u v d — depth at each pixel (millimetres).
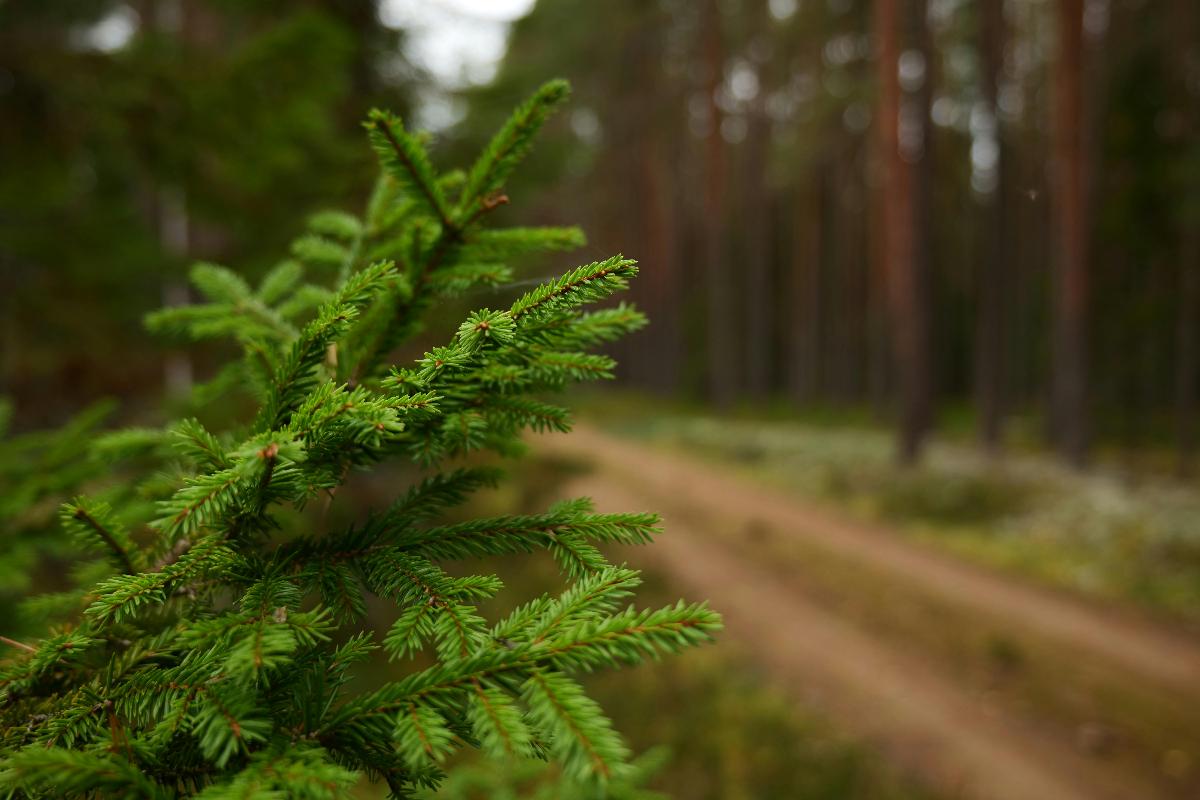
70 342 4426
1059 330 14484
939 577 8992
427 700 549
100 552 792
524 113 878
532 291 610
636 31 25312
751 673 6352
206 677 608
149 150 3887
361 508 2984
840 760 5000
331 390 644
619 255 604
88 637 716
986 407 16016
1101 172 15711
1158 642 6992
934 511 11781
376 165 3332
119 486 1275
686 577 8984
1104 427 17672
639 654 536
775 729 5352
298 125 3809
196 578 704
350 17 5461
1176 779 4895
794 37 21578
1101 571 8789
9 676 708
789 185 28047
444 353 623
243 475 589
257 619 612
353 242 1166
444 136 5574
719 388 26500
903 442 14664
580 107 27438
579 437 22516
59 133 3873
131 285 4695
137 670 686
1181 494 11602
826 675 6430
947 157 21609
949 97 20828
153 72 3590
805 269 27906
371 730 552
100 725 629
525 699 518
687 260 35719
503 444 1018
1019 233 22953
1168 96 15023
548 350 813
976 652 6898
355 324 880
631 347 37594
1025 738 5418
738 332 32031
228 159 3854
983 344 16094
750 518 11969
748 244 31766
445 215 890
